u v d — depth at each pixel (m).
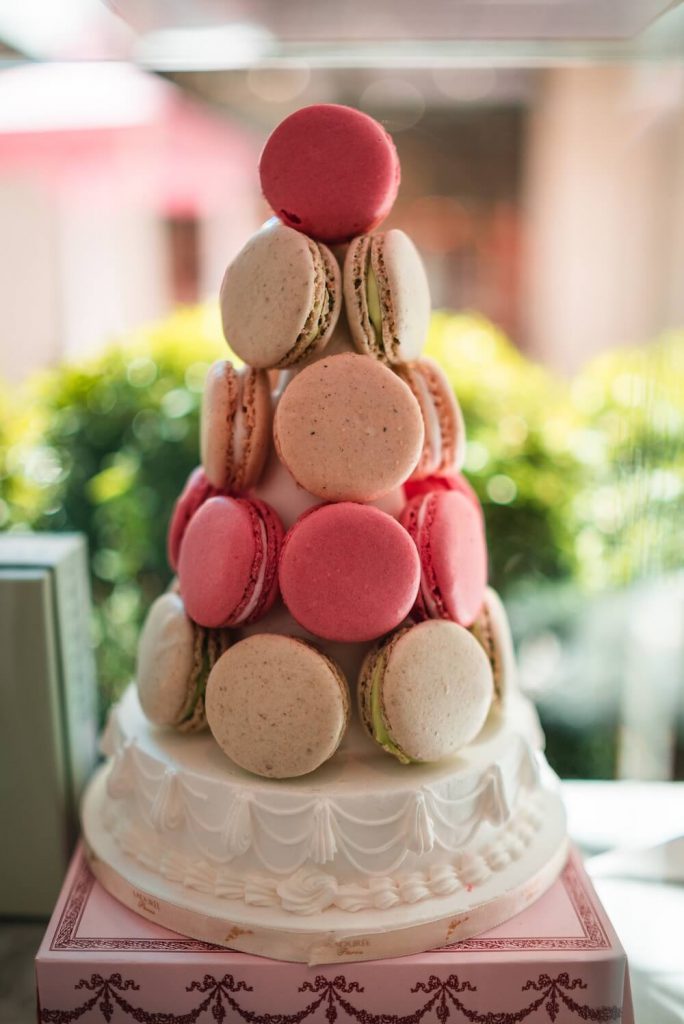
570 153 1.16
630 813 0.52
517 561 0.68
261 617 0.43
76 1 0.42
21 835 0.48
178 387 0.69
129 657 0.70
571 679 0.69
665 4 0.43
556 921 0.41
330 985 0.39
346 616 0.40
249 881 0.40
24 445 0.67
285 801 0.40
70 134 0.93
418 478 0.44
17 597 0.46
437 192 1.28
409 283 0.42
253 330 0.41
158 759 0.42
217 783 0.40
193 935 0.40
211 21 0.45
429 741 0.41
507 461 0.68
